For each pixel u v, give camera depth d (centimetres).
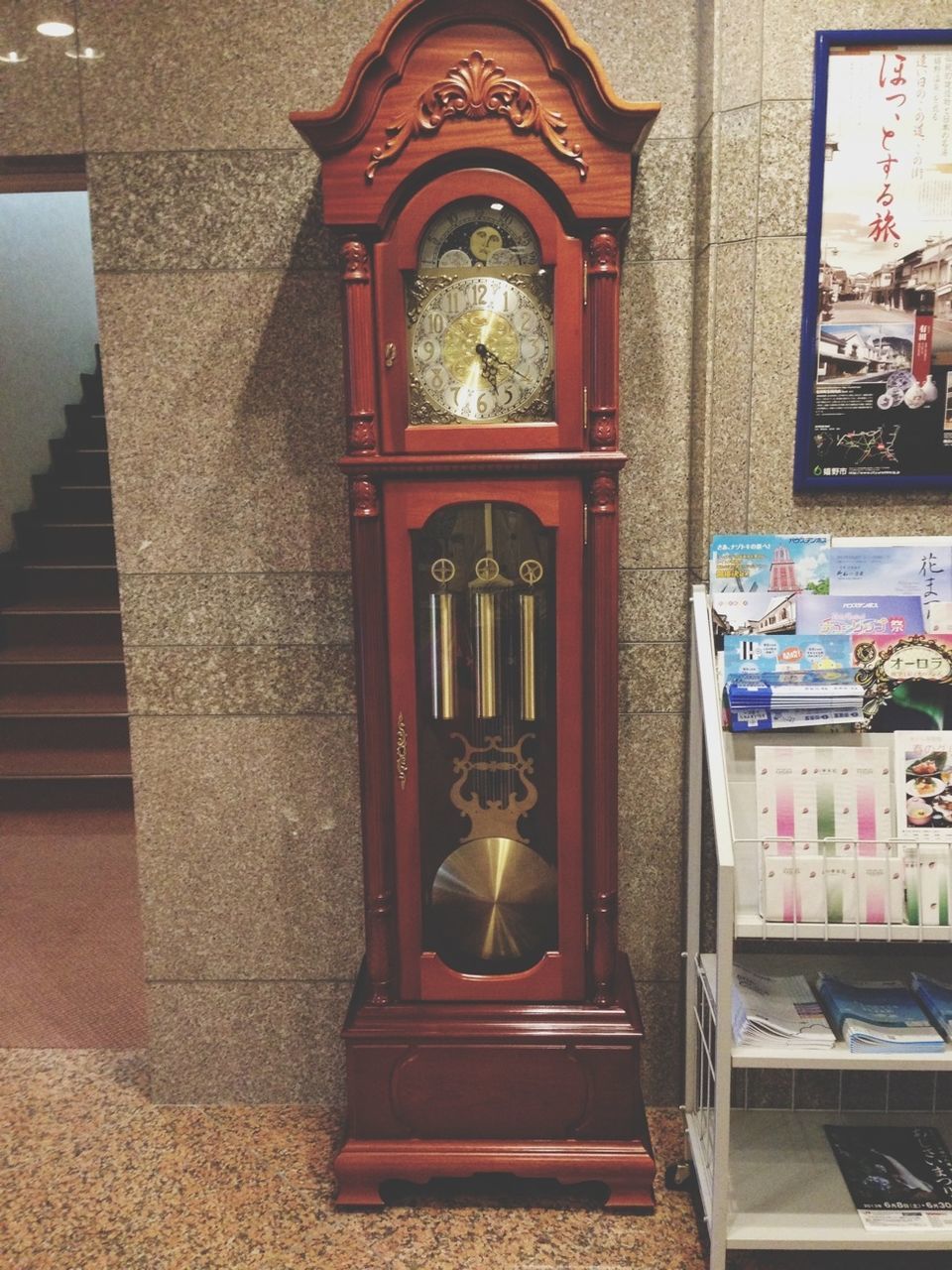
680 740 199
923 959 188
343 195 158
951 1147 182
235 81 186
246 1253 174
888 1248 158
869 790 157
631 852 204
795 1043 157
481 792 178
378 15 183
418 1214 183
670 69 181
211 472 198
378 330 163
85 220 594
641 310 188
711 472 182
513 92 154
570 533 167
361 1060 181
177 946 212
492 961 183
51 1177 194
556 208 160
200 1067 216
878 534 181
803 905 154
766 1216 163
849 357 175
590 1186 190
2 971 284
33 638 480
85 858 367
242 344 194
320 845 208
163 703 205
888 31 165
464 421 166
